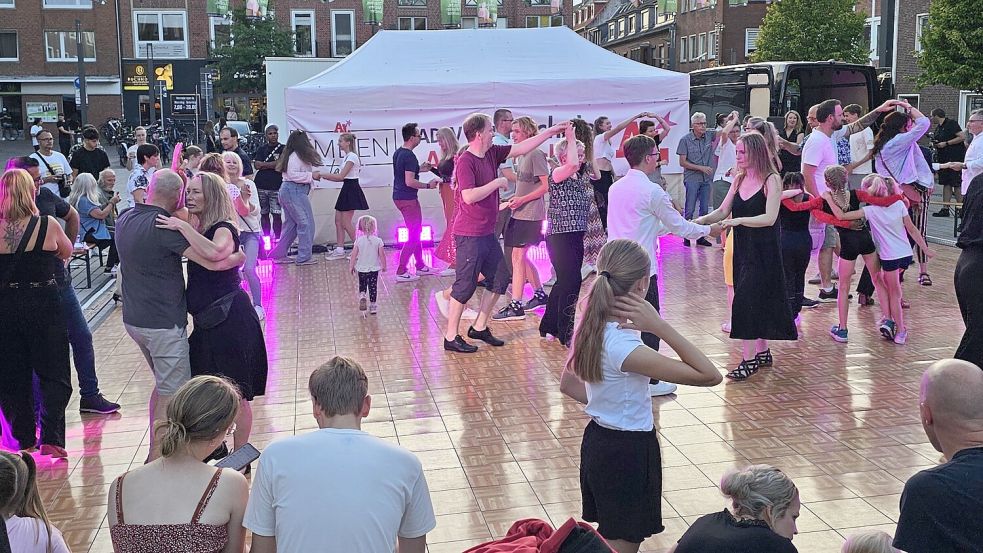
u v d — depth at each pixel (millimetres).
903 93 34594
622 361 3686
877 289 8344
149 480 3184
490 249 8203
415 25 51250
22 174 5723
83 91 40688
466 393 7090
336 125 13250
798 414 6496
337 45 50375
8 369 5852
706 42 51344
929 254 8117
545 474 5543
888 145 10281
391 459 3055
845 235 8148
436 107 13344
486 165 7957
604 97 13602
